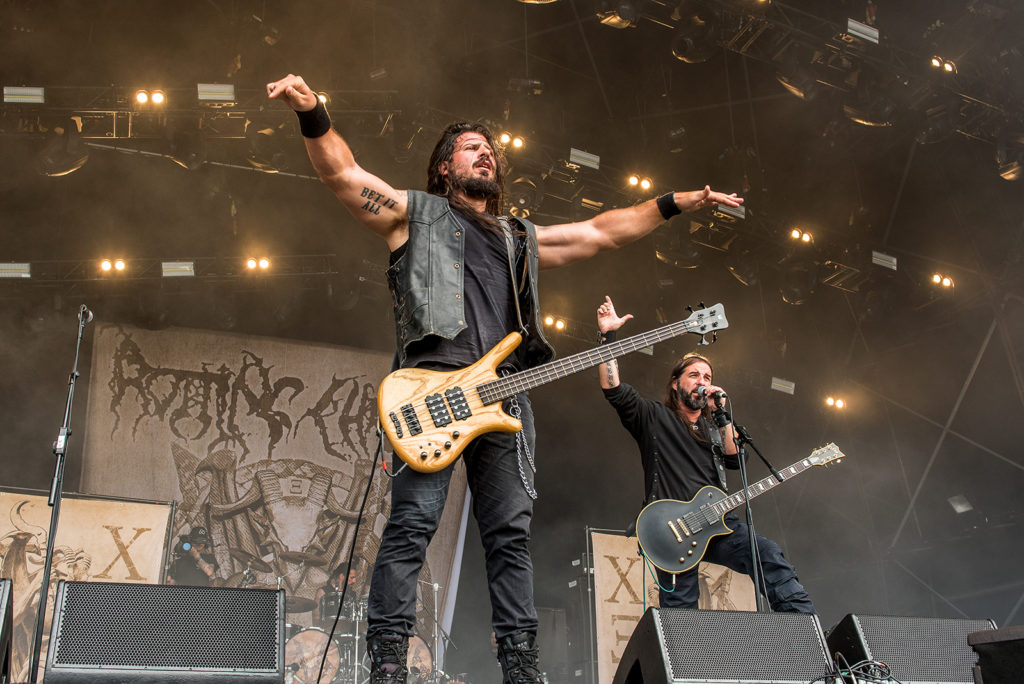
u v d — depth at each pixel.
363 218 2.49
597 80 12.05
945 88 10.14
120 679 2.17
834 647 2.82
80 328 3.27
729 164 11.50
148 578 8.02
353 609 8.12
